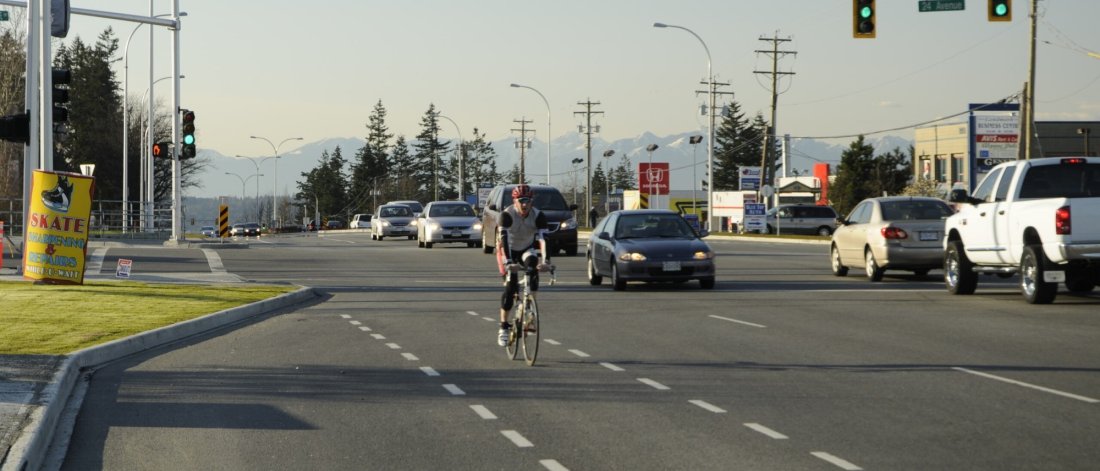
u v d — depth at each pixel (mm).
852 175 152125
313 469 10789
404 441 11953
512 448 11539
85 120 148625
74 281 30500
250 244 66812
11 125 30688
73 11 42844
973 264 29062
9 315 23328
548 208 51844
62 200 30312
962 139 127250
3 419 12312
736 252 56438
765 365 17125
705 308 26234
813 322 23125
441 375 16422
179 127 60250
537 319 17031
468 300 29188
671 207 139125
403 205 79062
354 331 22250
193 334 22188
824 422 12633
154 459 11336
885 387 14953
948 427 12242
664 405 13828
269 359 18281
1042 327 21703
